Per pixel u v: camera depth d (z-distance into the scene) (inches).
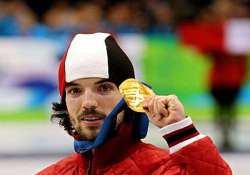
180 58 1131.3
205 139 277.1
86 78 292.8
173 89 1134.4
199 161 274.4
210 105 1130.0
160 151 301.6
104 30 1154.7
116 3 1258.0
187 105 1133.1
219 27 1098.7
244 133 1125.1
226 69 1093.8
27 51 1116.5
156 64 1132.5
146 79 1132.5
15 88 1108.5
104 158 299.4
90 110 291.6
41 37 1124.5
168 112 275.0
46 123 1104.8
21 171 938.7
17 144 1099.3
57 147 1101.1
